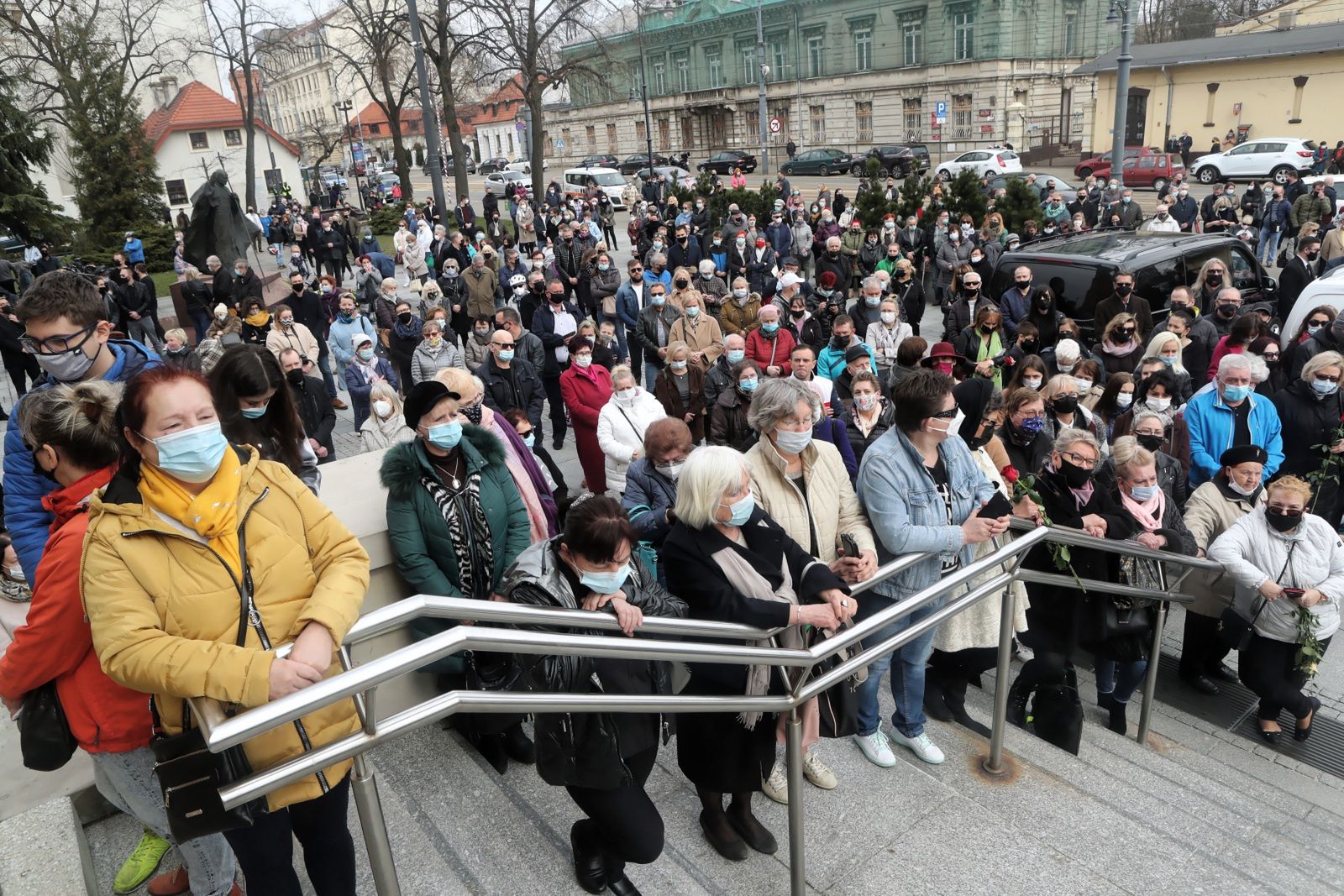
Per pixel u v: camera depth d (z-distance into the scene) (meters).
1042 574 3.77
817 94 50.41
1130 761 4.35
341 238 22.02
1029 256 10.30
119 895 2.67
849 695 3.16
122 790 2.21
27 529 2.56
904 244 16.69
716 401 6.77
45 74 36.66
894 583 3.56
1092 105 42.62
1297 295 10.46
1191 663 5.52
